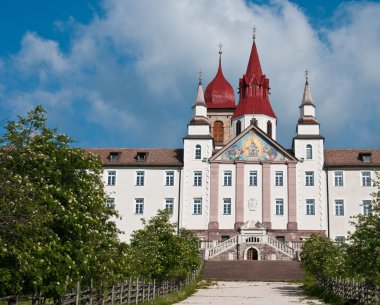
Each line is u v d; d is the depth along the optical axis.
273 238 74.75
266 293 49.38
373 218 30.83
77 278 24.72
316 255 51.72
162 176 82.81
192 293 48.47
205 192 82.00
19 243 20.02
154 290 41.41
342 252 45.16
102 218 30.44
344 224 79.56
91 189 29.30
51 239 22.39
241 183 81.81
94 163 30.19
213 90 108.19
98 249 28.55
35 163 25.84
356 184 80.56
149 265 40.81
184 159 83.06
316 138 82.25
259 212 80.94
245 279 64.06
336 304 38.69
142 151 85.88
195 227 81.00
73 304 26.03
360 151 84.31
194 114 85.31
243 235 75.31
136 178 82.94
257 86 95.94
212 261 70.50
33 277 20.88
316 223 80.00
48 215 21.33
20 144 26.14
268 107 95.38
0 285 19.98
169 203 82.00
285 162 82.00
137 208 82.00
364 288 33.88
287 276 65.06
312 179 81.44
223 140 105.25
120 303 32.91
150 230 45.19
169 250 44.06
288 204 80.81
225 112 106.56
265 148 82.81
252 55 98.56
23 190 21.16
